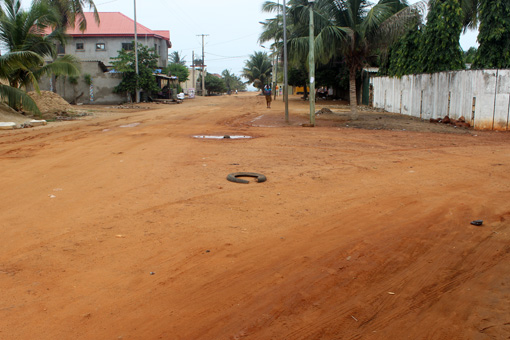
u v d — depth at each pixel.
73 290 3.69
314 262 4.34
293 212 5.89
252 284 3.86
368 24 18.66
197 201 6.32
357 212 5.91
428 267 4.26
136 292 3.68
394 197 6.63
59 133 14.68
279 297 3.64
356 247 4.73
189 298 3.61
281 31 28.59
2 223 5.30
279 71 61.44
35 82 20.81
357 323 3.28
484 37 21.53
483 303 3.58
